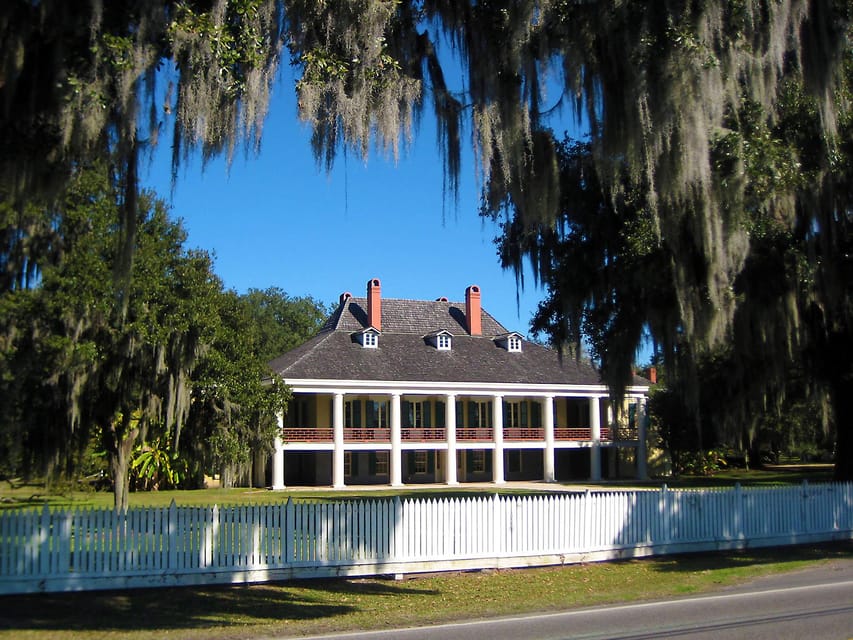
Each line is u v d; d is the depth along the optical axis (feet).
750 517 55.01
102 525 39.14
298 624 31.42
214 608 35.04
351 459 154.30
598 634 28.22
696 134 37.47
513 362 163.84
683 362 55.06
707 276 45.39
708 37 36.70
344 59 32.76
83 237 64.69
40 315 64.95
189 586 40.11
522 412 166.40
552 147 40.91
